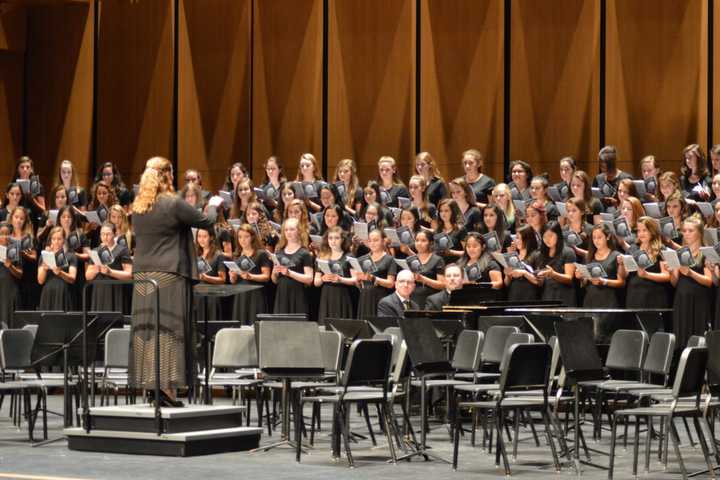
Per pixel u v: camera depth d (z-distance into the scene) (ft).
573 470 27.89
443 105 55.31
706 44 49.83
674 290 40.57
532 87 53.42
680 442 33.68
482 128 54.44
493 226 42.63
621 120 51.55
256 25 59.82
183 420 29.99
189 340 30.14
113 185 52.95
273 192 48.67
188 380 30.09
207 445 29.96
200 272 45.75
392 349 29.84
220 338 34.65
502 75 53.98
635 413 26.13
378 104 56.85
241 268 45.09
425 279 42.16
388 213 45.21
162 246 29.78
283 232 45.16
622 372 38.52
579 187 43.96
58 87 64.49
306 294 45.01
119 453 30.09
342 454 30.53
